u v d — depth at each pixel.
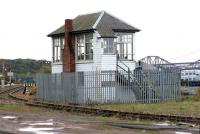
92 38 45.56
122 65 46.59
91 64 45.56
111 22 46.72
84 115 31.31
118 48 46.81
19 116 29.70
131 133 20.38
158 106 35.81
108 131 21.19
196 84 79.56
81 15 50.22
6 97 54.97
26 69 178.50
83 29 45.94
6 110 34.94
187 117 25.17
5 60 173.25
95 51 45.09
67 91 42.97
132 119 27.70
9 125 24.34
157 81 42.94
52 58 51.12
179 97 44.00
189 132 20.66
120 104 39.50
